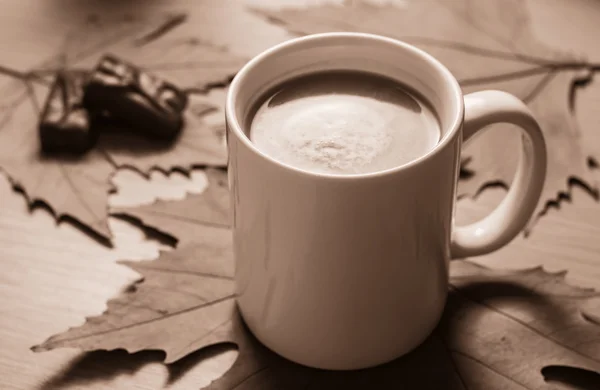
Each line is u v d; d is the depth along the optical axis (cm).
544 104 63
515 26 68
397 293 49
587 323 53
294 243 48
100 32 69
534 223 58
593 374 52
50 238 57
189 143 62
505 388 51
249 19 70
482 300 54
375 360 51
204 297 54
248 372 52
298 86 52
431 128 50
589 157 61
